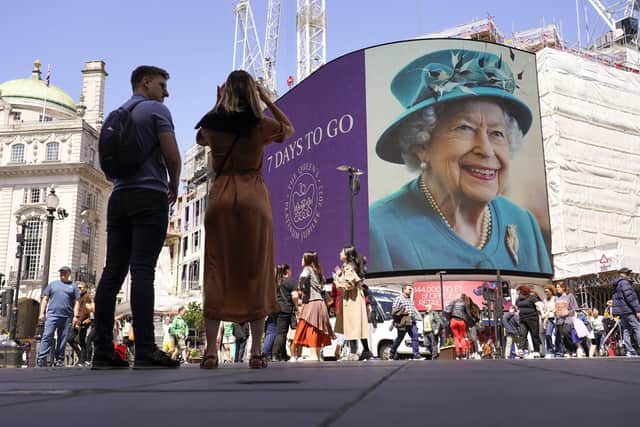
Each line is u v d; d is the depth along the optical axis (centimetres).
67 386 183
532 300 1229
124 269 445
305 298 852
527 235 3222
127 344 1441
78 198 4972
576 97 3619
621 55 4272
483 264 3078
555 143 3481
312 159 3678
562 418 89
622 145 3709
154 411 109
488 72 3391
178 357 1636
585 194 3497
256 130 403
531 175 3338
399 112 3344
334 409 106
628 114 3784
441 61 3375
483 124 3294
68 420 97
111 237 439
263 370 317
